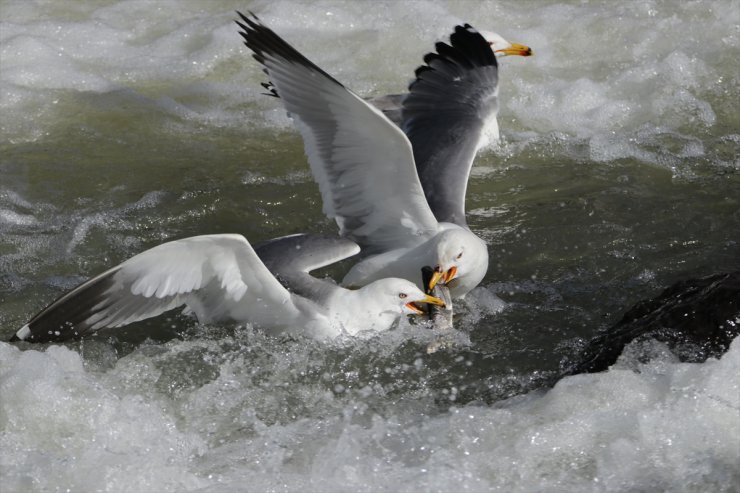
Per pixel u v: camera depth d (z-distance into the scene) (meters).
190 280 10.23
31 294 11.88
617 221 13.44
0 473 8.92
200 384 10.42
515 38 18.45
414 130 13.33
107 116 16.27
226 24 18.75
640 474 8.84
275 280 10.27
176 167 14.85
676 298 10.60
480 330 11.27
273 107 16.75
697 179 14.60
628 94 16.97
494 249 12.88
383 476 8.91
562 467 8.95
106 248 12.85
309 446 9.42
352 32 18.72
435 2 19.34
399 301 10.70
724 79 17.30
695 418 9.16
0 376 10.04
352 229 11.98
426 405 10.09
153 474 8.91
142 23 19.12
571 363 10.60
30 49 17.73
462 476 8.88
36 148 15.30
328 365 10.56
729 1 18.86
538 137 15.95
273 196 14.15
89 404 9.64
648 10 19.00
